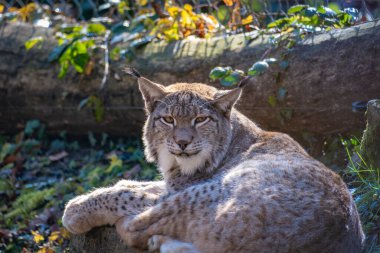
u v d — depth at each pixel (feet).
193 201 23.16
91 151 40.93
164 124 27.53
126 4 43.57
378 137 28.09
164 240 23.27
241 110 34.58
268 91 33.63
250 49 34.83
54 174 40.22
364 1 34.60
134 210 25.49
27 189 38.83
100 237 26.40
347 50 31.63
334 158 32.30
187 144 26.71
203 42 37.04
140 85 28.32
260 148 27.02
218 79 35.50
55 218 36.04
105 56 39.55
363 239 24.21
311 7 34.24
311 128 33.45
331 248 21.43
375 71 30.94
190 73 36.29
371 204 26.91
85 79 40.01
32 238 34.99
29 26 43.37
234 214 21.79
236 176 23.54
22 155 41.75
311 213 21.65
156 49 38.37
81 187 37.17
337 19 34.06
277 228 21.29
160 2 42.11
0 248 34.71
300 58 32.81
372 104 28.32
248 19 36.47
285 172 23.49
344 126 32.48
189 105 27.07
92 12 49.01
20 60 41.81
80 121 41.06
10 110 42.57
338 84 31.81
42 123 42.57
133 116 39.27
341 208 22.27
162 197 25.62
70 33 41.42
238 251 21.48
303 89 32.76
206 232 22.21
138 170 37.65
